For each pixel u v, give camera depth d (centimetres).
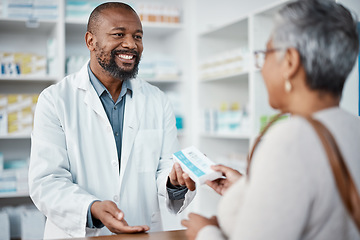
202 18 379
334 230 72
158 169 187
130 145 175
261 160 71
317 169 69
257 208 68
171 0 401
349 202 69
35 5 333
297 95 80
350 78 195
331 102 80
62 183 154
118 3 173
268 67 84
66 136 166
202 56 379
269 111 298
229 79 366
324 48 76
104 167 170
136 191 174
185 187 164
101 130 173
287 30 78
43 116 165
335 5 80
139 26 171
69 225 146
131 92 185
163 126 193
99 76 176
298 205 67
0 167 333
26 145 371
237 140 390
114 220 129
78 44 390
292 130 71
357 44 81
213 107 380
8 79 332
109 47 164
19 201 365
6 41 368
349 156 75
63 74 338
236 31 358
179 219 339
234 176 117
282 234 67
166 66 376
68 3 348
